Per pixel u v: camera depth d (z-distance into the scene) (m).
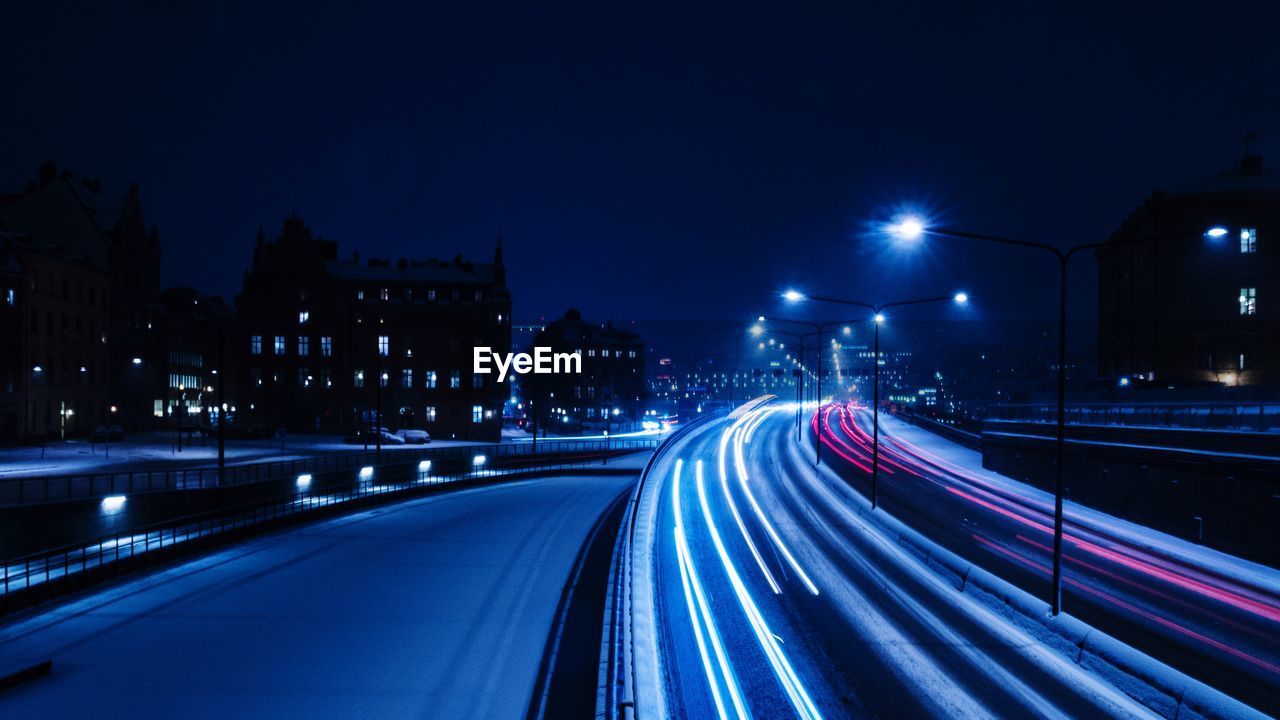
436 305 84.69
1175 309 53.12
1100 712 13.94
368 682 17.17
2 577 24.09
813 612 20.41
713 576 24.55
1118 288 63.72
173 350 89.44
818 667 16.28
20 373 53.91
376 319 83.75
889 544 29.69
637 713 13.60
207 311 104.00
